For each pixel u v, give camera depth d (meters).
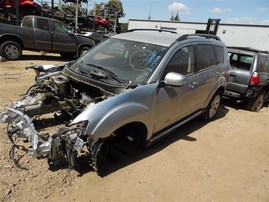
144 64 3.91
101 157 3.45
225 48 6.14
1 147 3.74
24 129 3.16
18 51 11.07
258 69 7.36
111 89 3.48
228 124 6.29
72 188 3.19
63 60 12.70
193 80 4.65
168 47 4.08
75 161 3.22
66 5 25.88
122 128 3.58
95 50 4.53
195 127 5.75
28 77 7.98
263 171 4.31
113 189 3.30
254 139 5.63
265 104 9.11
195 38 4.89
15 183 3.12
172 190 3.47
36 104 3.71
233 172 4.15
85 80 3.69
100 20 26.66
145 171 3.78
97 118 3.06
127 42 4.36
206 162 4.32
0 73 8.19
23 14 17.67
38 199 2.95
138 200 3.19
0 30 10.43
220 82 5.77
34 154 2.93
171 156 4.30
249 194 3.64
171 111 4.24
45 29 11.56
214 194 3.53
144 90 3.57
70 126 3.06
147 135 3.87
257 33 24.52
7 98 5.74
